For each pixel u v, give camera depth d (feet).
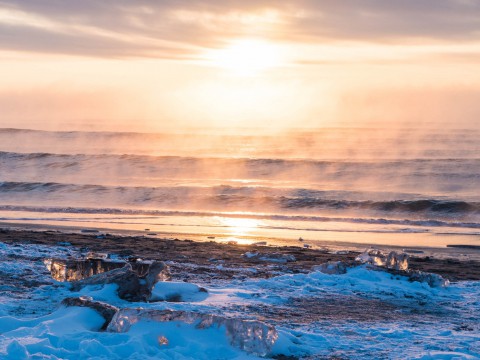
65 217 90.33
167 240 62.44
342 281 38.91
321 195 123.85
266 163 168.76
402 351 23.20
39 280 34.47
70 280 34.32
